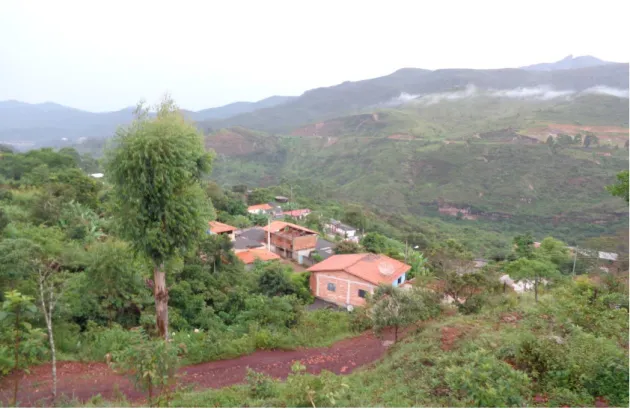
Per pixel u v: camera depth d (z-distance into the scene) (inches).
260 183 5964.6
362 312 606.9
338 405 284.4
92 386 356.8
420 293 577.9
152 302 573.0
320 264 993.5
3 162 1585.9
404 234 2401.6
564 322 381.7
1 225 718.5
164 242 433.1
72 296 511.8
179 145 438.0
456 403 268.5
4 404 310.8
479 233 3415.4
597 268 1124.5
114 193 449.7
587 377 276.5
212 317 617.0
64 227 924.6
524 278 793.6
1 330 383.2
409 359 366.3
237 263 873.5
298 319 614.2
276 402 294.7
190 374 413.7
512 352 327.3
